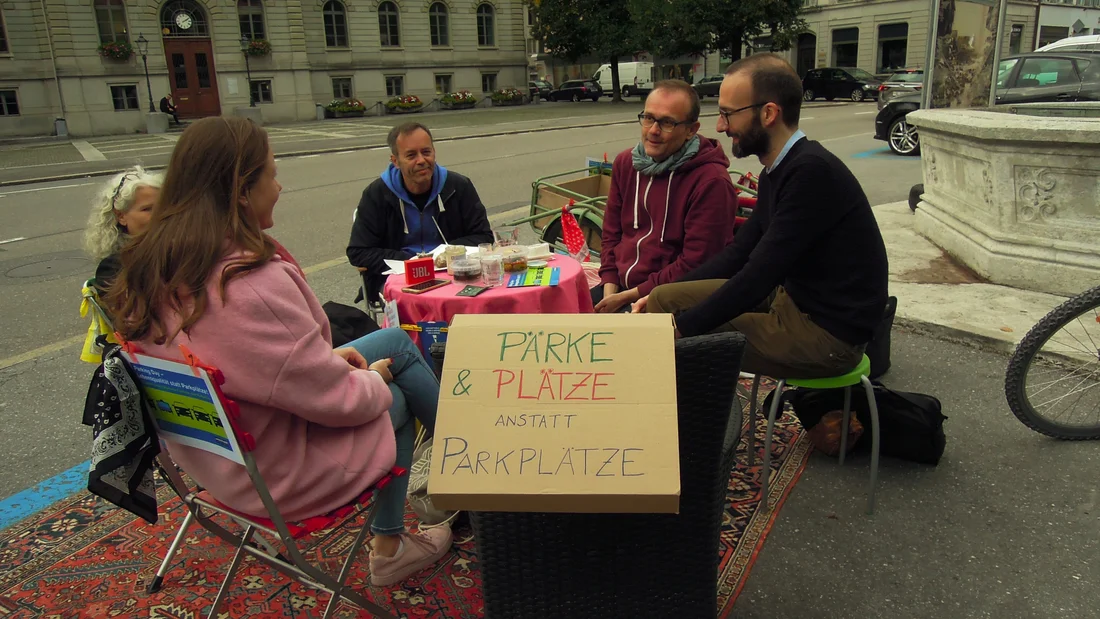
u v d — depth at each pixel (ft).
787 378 9.01
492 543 6.25
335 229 27.48
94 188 41.68
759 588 7.93
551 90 135.54
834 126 59.52
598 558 6.23
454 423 5.58
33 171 49.29
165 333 5.80
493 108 114.21
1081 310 9.69
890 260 19.01
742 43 108.99
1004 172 16.15
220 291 5.68
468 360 5.77
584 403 5.53
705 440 5.83
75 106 86.84
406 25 110.52
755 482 9.85
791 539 8.68
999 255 16.46
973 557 8.25
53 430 12.28
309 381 6.03
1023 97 33.30
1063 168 15.14
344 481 6.56
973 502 9.21
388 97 111.45
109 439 6.07
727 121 8.95
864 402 10.00
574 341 5.76
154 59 90.27
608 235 12.75
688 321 8.50
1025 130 15.24
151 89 90.63
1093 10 129.08
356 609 7.86
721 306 8.37
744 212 14.70
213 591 8.20
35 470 11.00
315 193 35.94
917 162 37.47
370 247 13.42
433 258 11.46
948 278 17.28
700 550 6.23
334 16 104.99
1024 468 9.89
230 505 6.57
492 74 120.57
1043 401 11.28
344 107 102.42
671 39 103.30
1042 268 15.75
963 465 10.02
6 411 13.00
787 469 10.11
